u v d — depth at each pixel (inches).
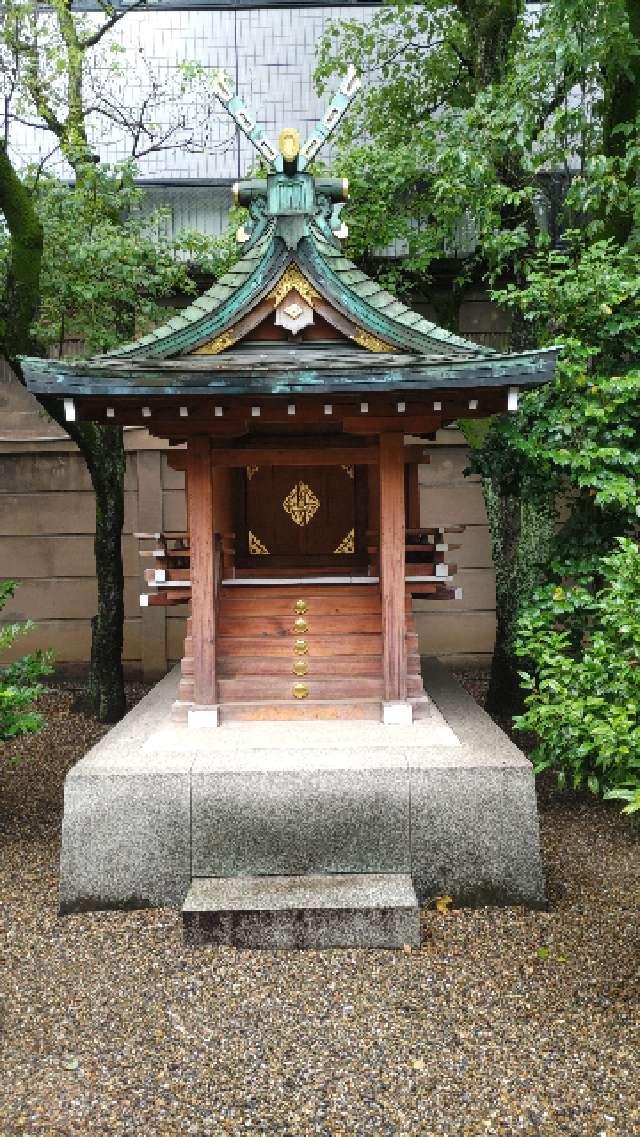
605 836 245.8
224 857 196.4
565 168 336.2
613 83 267.6
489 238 274.4
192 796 196.4
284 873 196.9
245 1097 135.6
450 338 226.4
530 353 198.2
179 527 412.8
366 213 314.5
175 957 175.8
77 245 280.5
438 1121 130.0
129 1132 128.4
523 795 196.4
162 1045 148.5
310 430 249.6
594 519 260.2
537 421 241.3
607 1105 133.0
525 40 306.0
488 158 272.2
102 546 347.9
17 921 192.9
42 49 320.5
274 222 229.1
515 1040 148.9
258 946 178.9
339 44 371.2
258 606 242.2
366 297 229.8
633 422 247.1
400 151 308.2
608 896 204.7
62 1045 148.9
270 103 390.3
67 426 319.6
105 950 179.2
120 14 340.8
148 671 417.4
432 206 318.0
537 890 196.9
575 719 172.1
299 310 223.1
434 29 355.9
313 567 264.2
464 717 247.9
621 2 230.7
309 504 263.4
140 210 397.7
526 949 178.7
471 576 417.7
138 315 334.3
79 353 372.2
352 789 196.4
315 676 241.4
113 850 197.0
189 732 229.3
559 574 269.1
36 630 416.2
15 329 288.5
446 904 196.7
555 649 197.5
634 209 255.1
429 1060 143.9
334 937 178.5
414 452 252.1
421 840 196.9
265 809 196.2
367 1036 150.2
